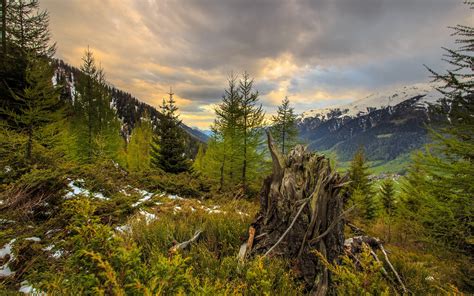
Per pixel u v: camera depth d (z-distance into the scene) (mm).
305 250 3512
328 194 3844
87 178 7406
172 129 21141
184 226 4590
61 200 5039
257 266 2717
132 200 6457
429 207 7574
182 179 14625
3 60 13781
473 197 6426
